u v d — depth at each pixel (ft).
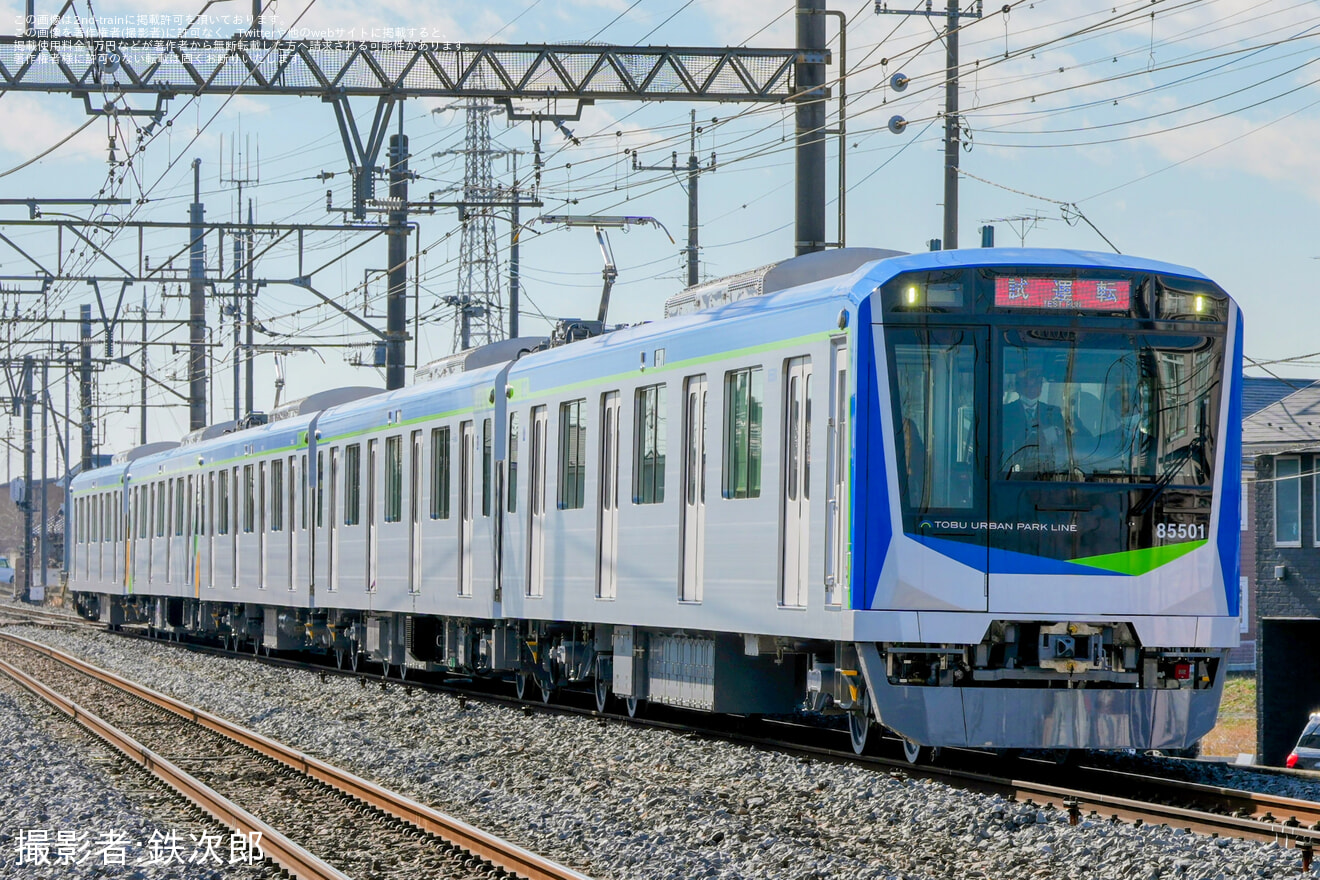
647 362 119.75
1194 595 95.04
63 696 165.99
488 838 76.23
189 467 252.83
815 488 97.14
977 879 68.49
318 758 116.88
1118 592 93.81
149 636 292.40
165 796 98.84
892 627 91.40
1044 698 93.40
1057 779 96.12
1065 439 93.91
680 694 118.93
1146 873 66.95
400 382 218.79
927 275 93.25
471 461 152.56
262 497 216.33
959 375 93.20
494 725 129.90
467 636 159.84
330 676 185.57
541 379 138.92
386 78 156.76
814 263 111.45
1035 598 92.89
